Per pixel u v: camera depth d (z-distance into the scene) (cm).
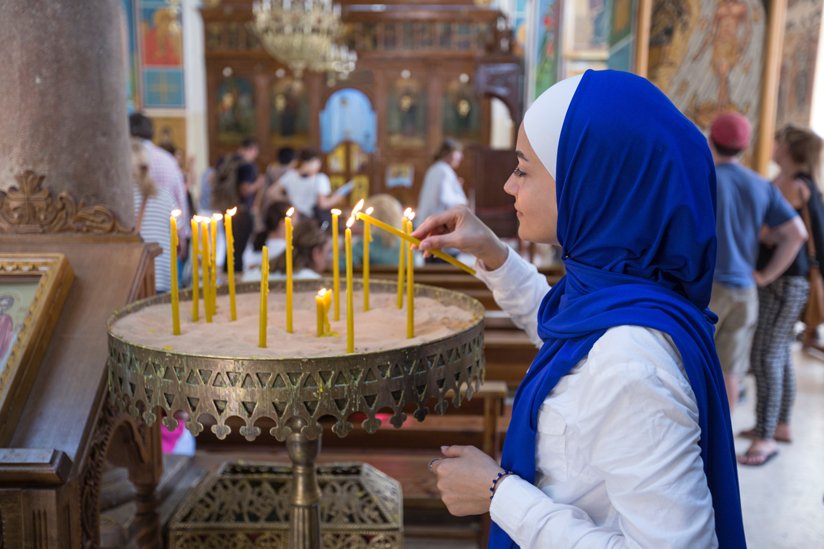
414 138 1276
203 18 1221
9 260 168
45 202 176
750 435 344
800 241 302
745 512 271
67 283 168
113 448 186
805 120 534
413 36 1249
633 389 79
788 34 559
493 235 136
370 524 197
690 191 88
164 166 420
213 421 114
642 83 92
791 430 355
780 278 316
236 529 195
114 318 139
